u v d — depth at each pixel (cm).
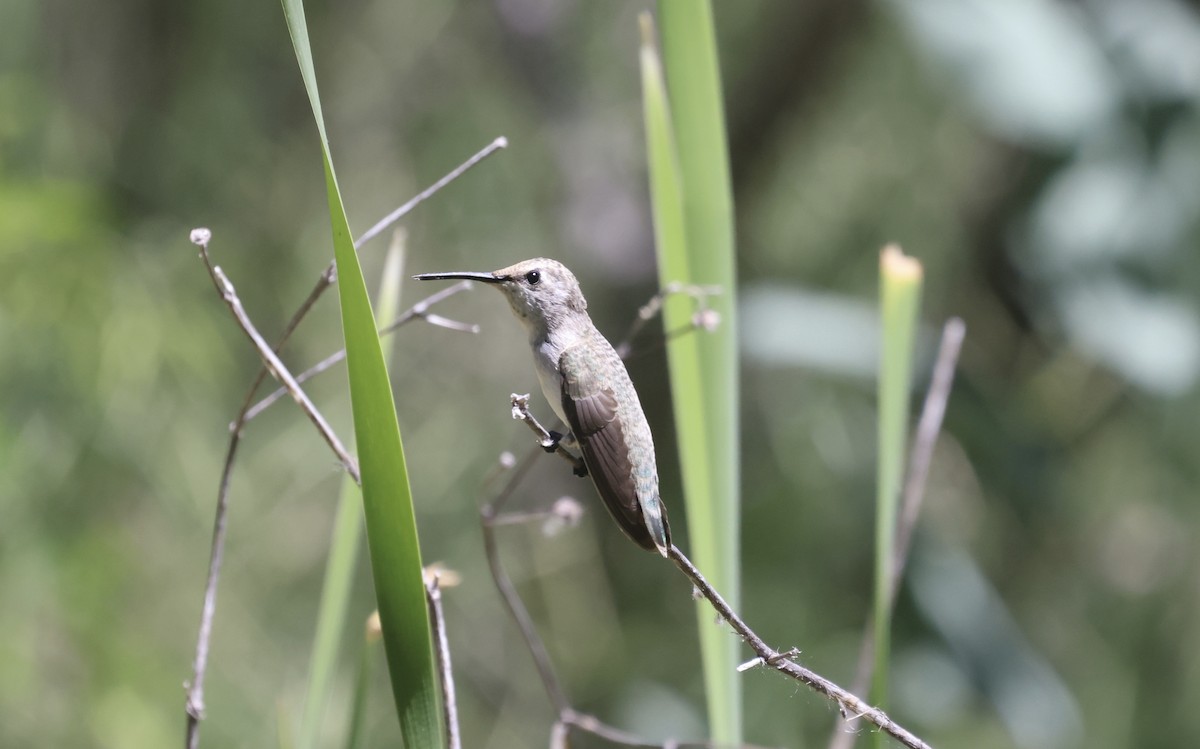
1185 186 750
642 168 1345
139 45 1252
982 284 1127
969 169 1199
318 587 1280
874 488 1098
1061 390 1020
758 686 1098
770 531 1160
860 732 466
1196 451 986
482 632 1342
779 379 1203
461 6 1355
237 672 1184
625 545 1345
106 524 1102
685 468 482
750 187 1296
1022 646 829
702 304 481
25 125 1083
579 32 1365
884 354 470
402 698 355
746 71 1292
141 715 1061
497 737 1299
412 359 1405
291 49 1323
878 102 1283
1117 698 1055
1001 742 1030
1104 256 747
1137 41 786
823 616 1119
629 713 1092
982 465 904
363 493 348
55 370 1041
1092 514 1044
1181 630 1059
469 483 1371
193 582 1202
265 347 391
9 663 991
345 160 1388
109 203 1156
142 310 1086
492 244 1406
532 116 1391
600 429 481
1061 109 768
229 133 1292
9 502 1012
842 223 1290
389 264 501
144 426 1114
